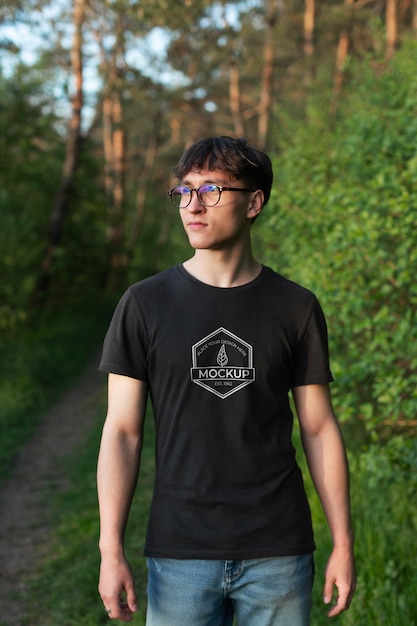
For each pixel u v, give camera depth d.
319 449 1.97
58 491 6.49
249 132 31.09
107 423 1.92
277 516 1.84
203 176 1.88
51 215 18.11
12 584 4.57
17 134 15.24
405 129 4.77
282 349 1.88
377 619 3.06
